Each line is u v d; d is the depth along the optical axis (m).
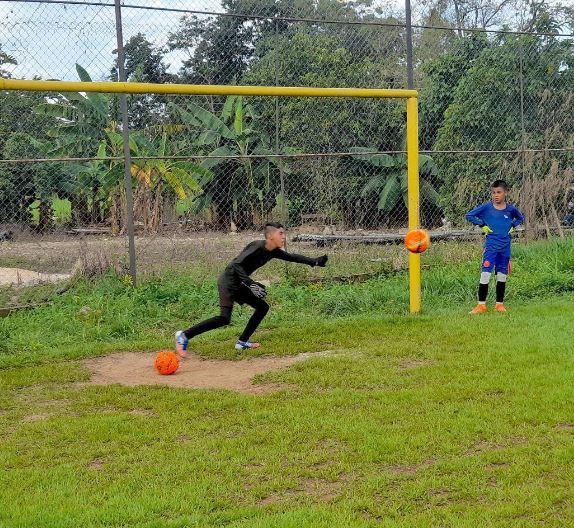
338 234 15.52
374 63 16.77
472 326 8.98
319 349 8.30
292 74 15.48
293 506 4.31
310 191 15.26
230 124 17.66
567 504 4.25
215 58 14.07
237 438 5.44
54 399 6.74
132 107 16.59
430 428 5.51
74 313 10.14
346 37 16.03
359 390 6.62
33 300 10.88
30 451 5.35
